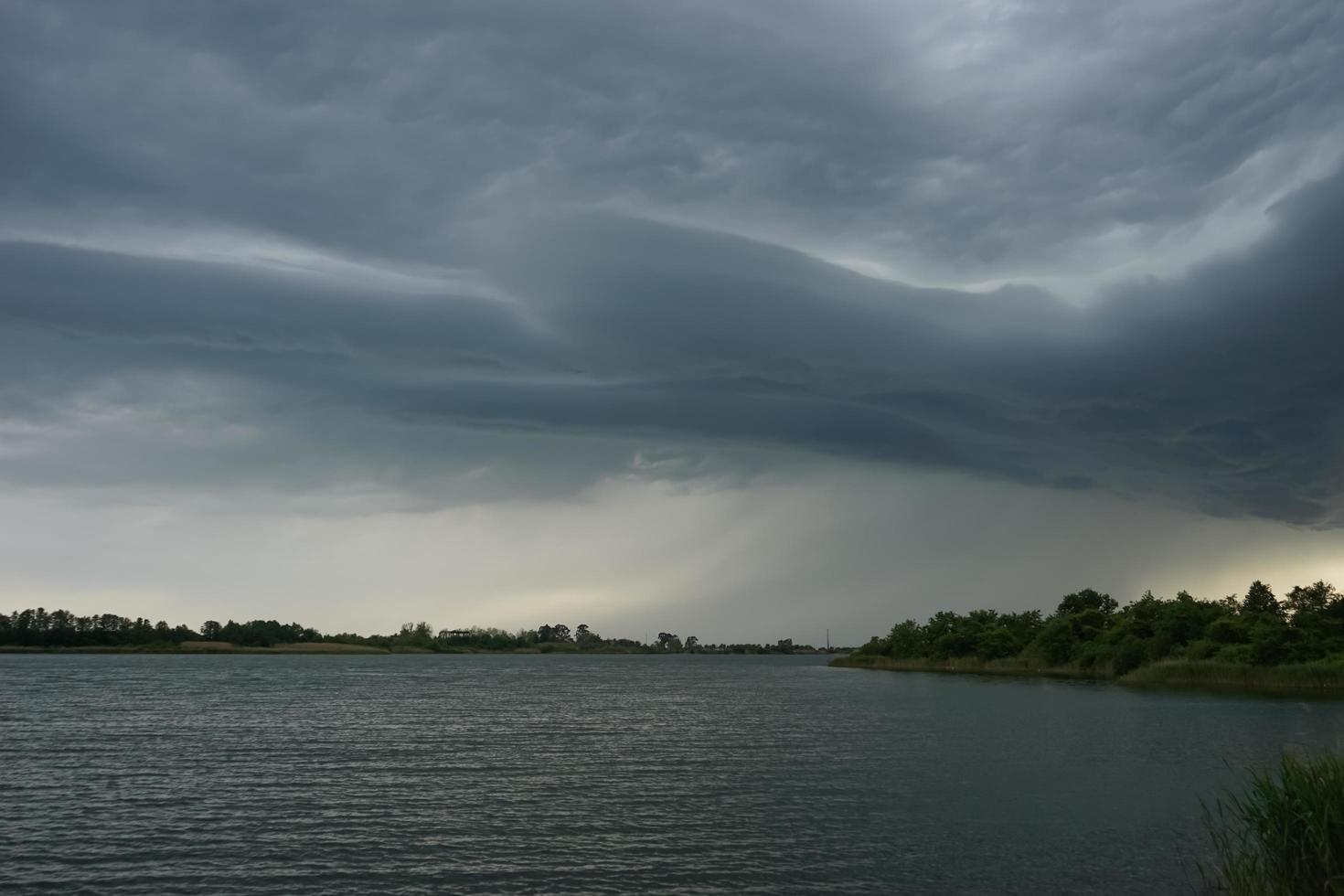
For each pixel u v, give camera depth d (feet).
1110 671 474.90
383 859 102.47
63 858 102.78
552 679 603.26
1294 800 77.87
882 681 526.98
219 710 299.38
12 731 232.73
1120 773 155.33
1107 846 105.81
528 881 94.02
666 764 171.73
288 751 192.44
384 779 154.51
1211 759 168.45
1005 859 100.83
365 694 397.39
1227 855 87.40
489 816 124.16
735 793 140.97
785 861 100.83
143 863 100.58
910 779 152.66
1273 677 362.74
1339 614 470.80
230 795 139.74
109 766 168.96
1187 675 389.80
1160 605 490.49
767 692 431.02
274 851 105.60
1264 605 501.56
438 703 342.85
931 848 105.91
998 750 187.62
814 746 199.82
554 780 153.69
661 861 101.14
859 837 111.04
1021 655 589.32
